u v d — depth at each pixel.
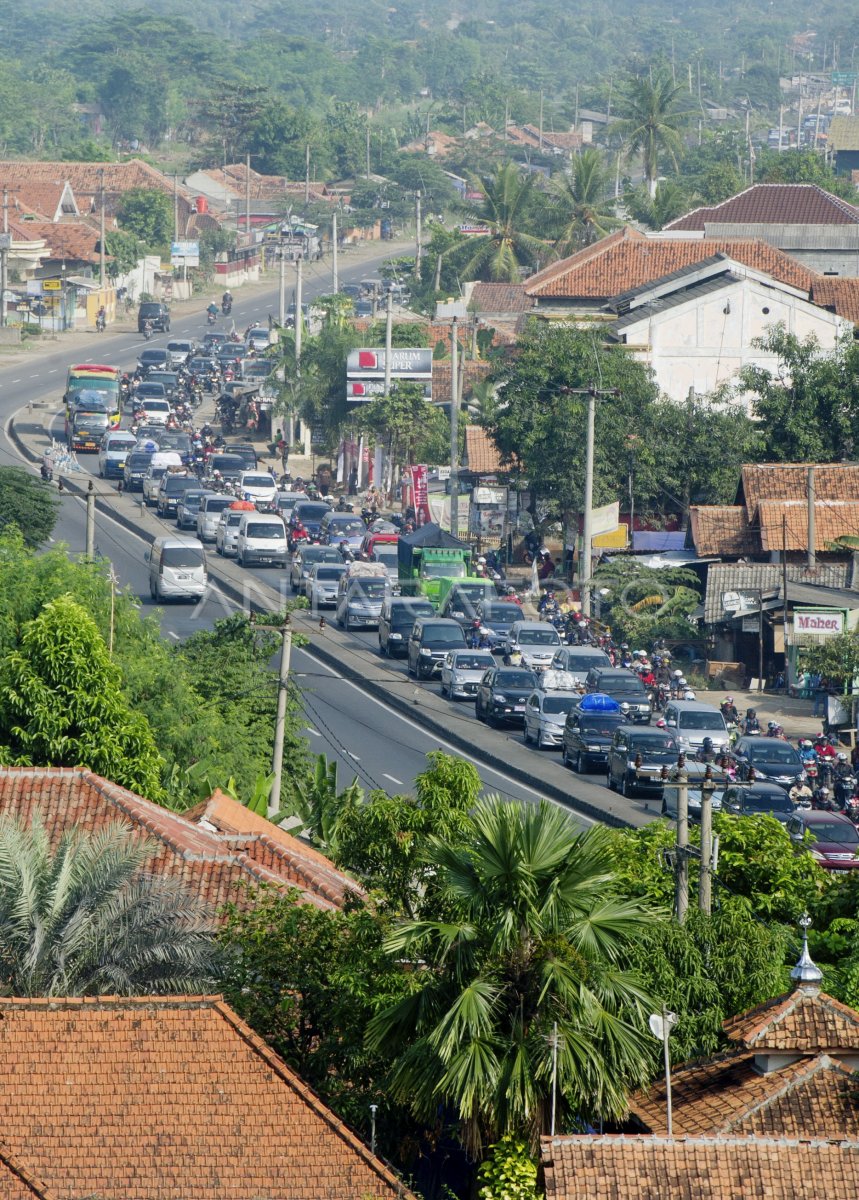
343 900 112.38
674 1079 93.75
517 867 88.75
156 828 119.00
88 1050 91.00
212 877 113.50
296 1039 99.81
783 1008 93.25
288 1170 87.50
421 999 90.44
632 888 113.44
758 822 126.88
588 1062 86.88
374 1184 87.50
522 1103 86.38
